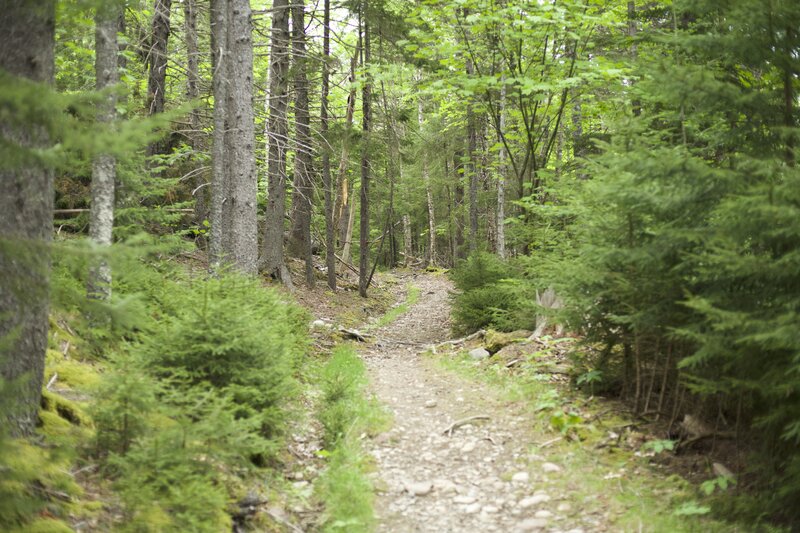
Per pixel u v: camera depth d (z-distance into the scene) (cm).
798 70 489
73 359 617
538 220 1223
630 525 465
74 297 320
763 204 404
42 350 432
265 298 845
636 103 1101
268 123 1600
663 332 601
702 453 565
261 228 2242
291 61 1628
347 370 962
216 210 988
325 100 1808
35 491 372
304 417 662
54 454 353
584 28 1146
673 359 636
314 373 946
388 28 1578
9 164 259
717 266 475
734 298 480
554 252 820
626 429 628
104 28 689
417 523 495
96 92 296
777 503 455
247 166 1165
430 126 2584
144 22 1484
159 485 411
